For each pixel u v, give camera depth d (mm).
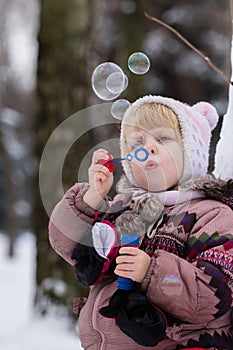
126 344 2525
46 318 8242
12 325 8500
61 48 8742
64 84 8680
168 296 2328
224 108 15258
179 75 16281
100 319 2590
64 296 8203
